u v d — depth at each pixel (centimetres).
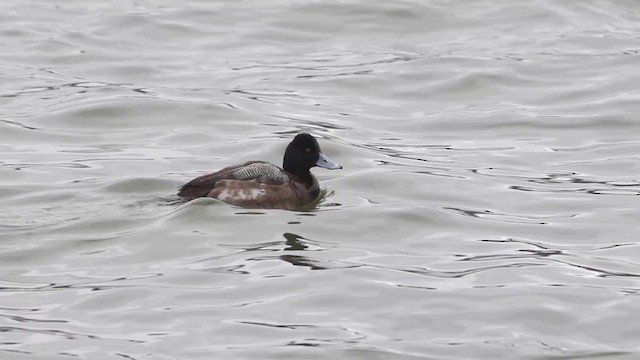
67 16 2900
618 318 1322
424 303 1355
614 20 2877
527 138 2134
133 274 1431
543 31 2798
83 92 2355
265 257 1479
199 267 1448
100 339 1257
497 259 1503
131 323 1298
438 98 2381
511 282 1421
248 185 1627
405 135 2144
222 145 2041
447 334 1281
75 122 2177
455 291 1390
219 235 1541
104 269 1451
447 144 2089
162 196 1711
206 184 1642
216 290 1380
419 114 2275
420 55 2638
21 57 2606
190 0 3011
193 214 1593
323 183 1808
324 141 2031
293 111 2273
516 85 2448
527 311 1338
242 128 2155
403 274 1440
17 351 1227
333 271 1438
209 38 2766
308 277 1418
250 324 1293
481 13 2905
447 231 1614
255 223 1581
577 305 1355
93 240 1541
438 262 1491
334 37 2778
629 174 1916
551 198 1777
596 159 2002
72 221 1602
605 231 1627
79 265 1465
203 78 2478
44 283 1411
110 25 2827
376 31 2809
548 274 1451
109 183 1773
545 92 2405
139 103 2267
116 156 1969
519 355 1233
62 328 1285
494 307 1348
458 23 2853
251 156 1975
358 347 1241
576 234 1614
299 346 1241
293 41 2755
